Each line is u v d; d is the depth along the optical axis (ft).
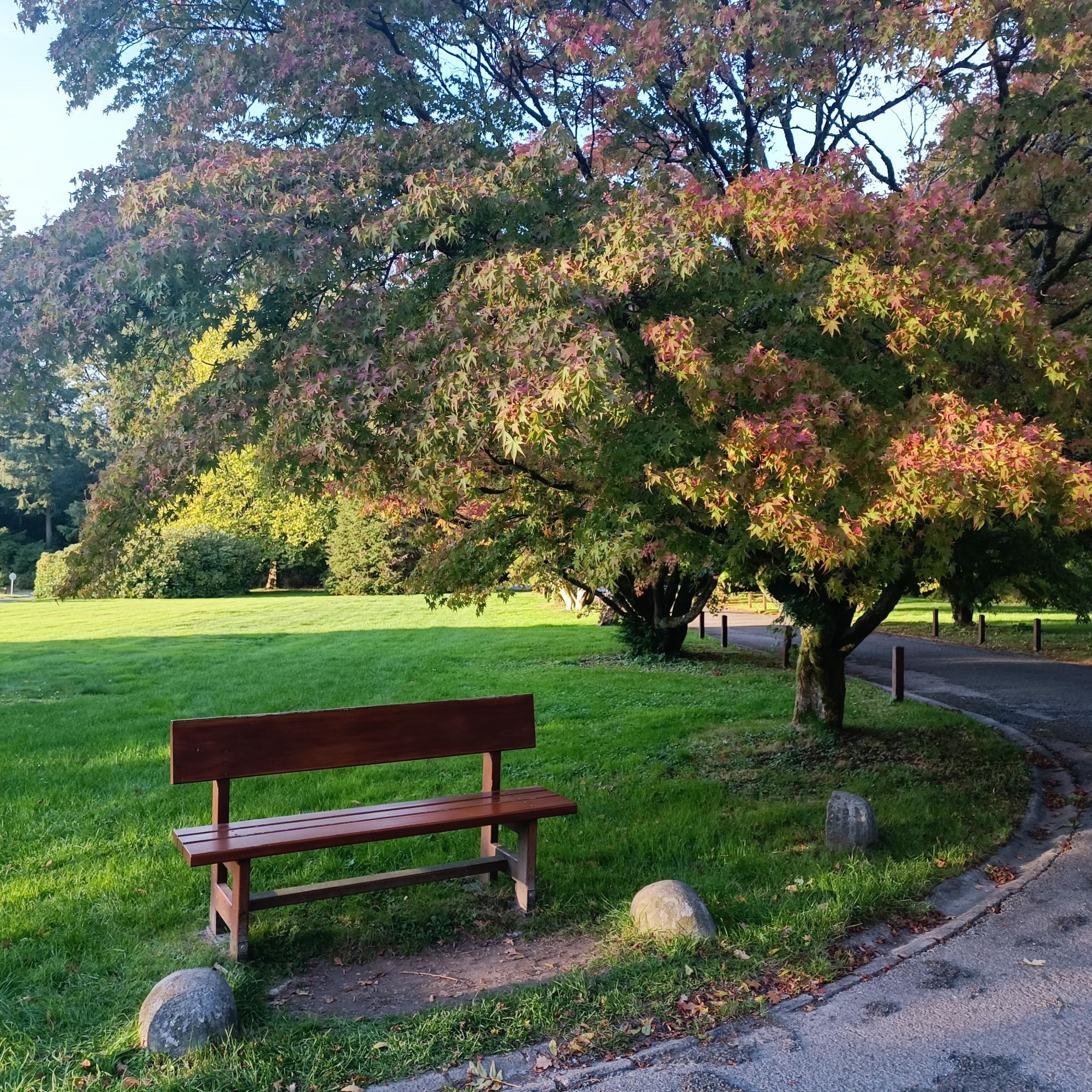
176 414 17.29
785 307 17.85
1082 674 48.55
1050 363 16.21
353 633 72.74
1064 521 15.98
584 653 57.88
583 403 13.14
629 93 23.88
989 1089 10.48
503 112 24.94
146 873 18.15
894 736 31.27
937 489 13.83
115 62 22.63
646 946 14.39
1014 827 20.98
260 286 16.85
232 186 16.87
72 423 172.86
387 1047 11.49
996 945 14.47
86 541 17.20
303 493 18.53
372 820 15.53
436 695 41.27
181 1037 11.35
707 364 14.53
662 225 16.34
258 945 14.90
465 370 14.51
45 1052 11.52
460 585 25.50
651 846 19.49
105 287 15.71
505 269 15.48
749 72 25.12
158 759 28.48
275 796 24.04
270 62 20.29
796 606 29.17
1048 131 24.36
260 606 103.65
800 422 14.82
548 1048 11.50
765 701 39.32
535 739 18.24
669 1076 10.85
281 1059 11.22
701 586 50.19
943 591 29.19
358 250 17.40
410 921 15.81
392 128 20.52
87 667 52.75
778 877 17.52
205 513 132.16
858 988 13.09
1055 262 26.45
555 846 19.58
